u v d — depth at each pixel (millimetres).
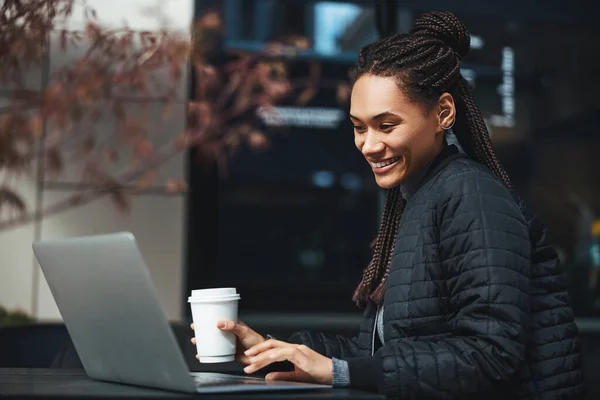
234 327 1348
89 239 1195
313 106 4398
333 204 4523
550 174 4660
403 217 1488
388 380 1258
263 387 1159
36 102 3350
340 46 4359
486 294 1285
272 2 4230
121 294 1164
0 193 3320
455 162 1452
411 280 1409
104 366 1335
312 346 1661
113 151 3717
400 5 4500
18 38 2693
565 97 4684
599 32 4684
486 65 4602
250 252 4363
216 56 4070
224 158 4105
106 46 3430
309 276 4480
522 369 1371
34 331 2559
